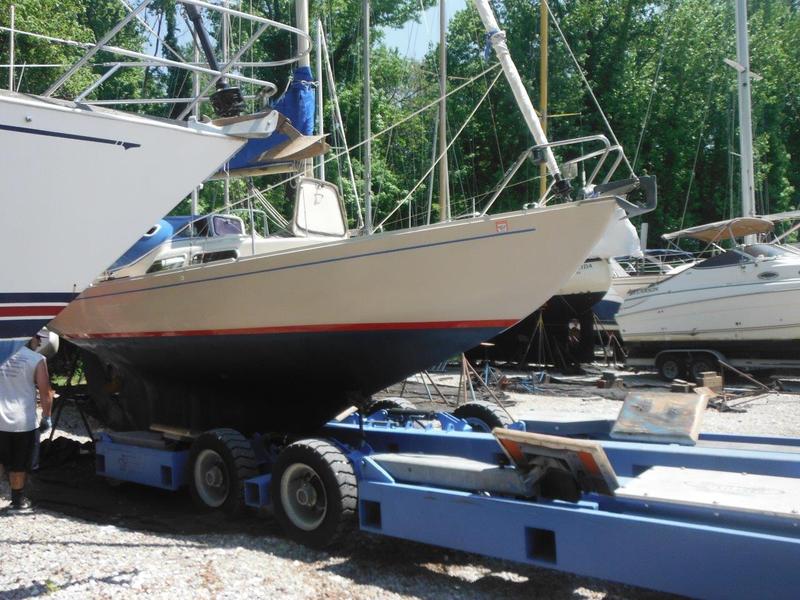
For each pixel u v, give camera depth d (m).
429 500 4.49
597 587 4.34
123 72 18.33
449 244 5.27
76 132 4.48
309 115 7.69
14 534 5.29
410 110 30.02
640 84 32.09
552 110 29.91
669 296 14.10
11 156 4.30
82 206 4.60
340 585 4.33
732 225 14.58
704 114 32.41
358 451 5.38
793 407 10.73
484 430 6.36
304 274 5.72
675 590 3.59
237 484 5.64
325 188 8.38
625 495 3.96
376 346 5.76
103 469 6.95
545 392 12.88
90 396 8.13
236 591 4.16
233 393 6.73
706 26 33.09
